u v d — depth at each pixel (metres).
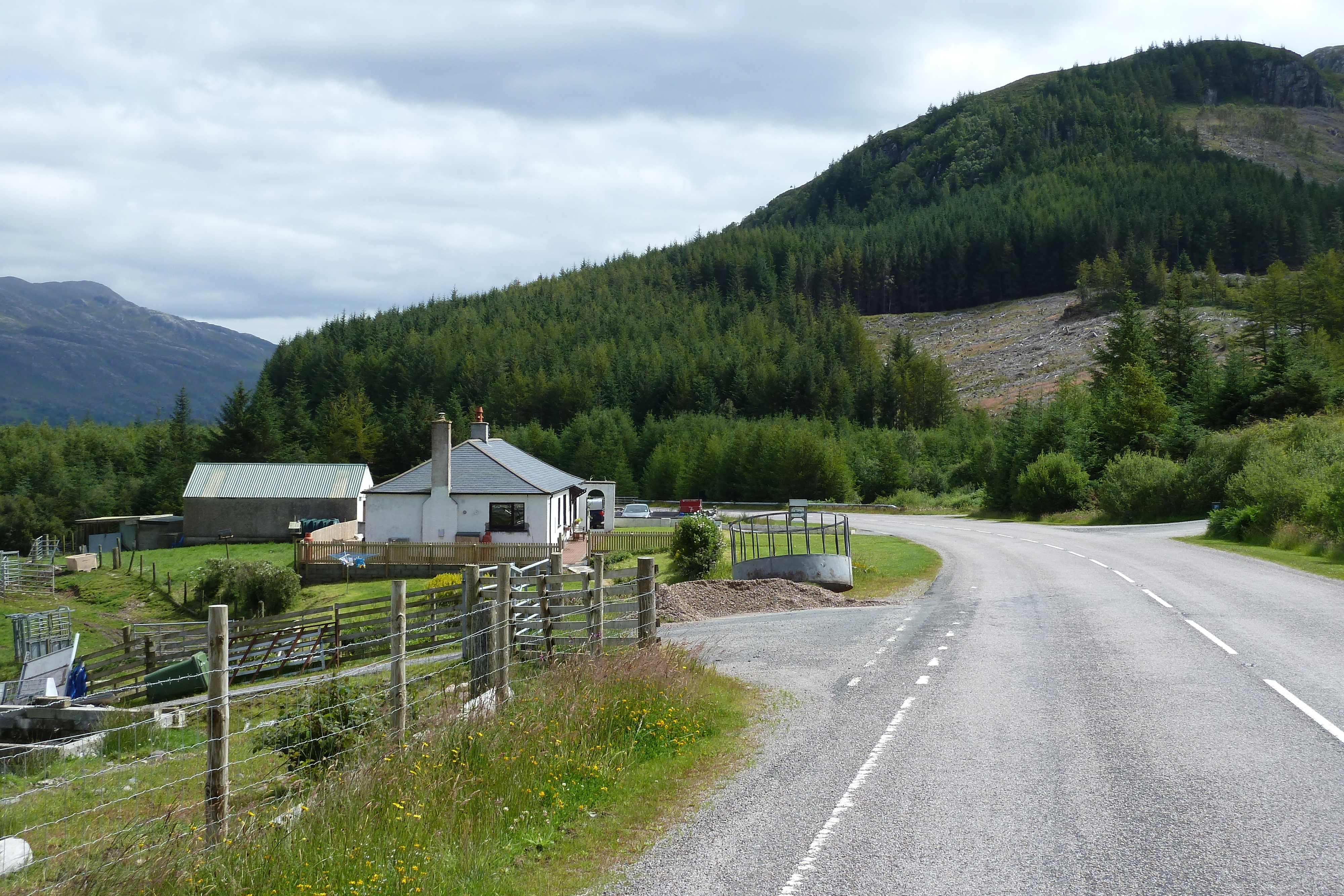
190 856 5.93
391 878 5.78
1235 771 7.39
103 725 15.16
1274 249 199.38
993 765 7.91
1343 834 6.00
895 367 132.12
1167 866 5.61
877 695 11.12
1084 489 54.44
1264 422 57.03
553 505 46.94
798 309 192.38
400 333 159.00
